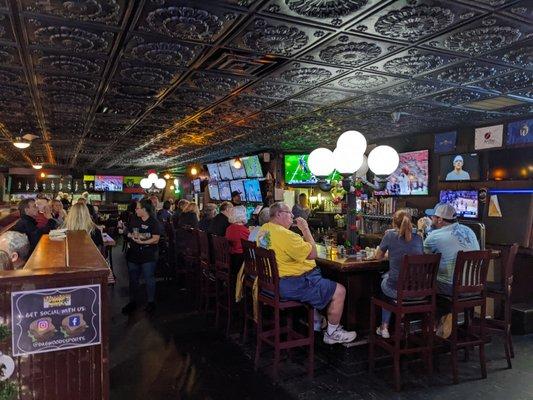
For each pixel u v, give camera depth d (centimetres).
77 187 1959
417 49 334
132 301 567
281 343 360
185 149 1061
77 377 189
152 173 1455
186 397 329
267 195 1059
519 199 563
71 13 267
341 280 407
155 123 681
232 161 1188
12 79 421
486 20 278
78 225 537
